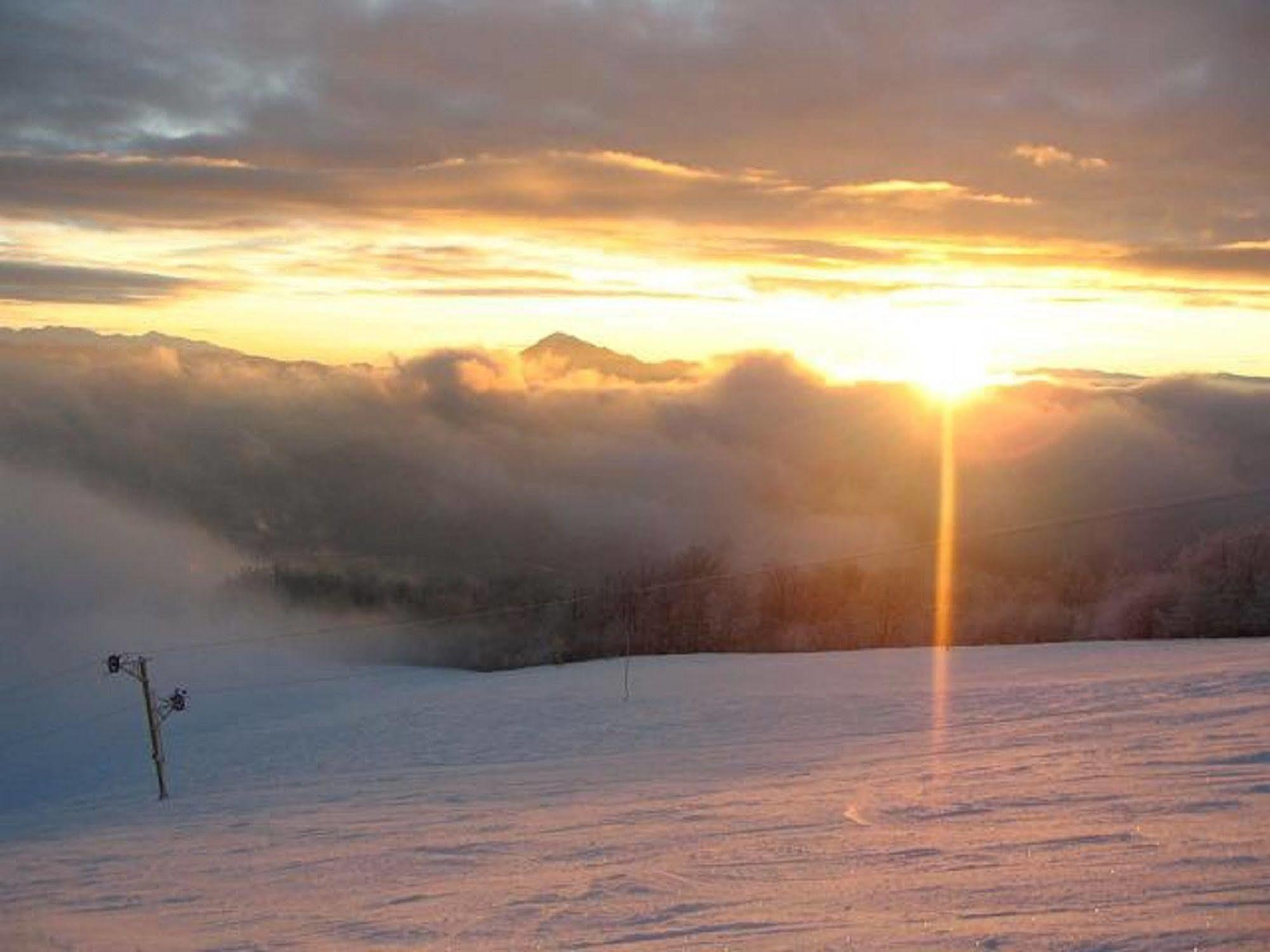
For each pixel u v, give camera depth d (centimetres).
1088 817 1523
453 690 6219
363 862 1898
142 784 4594
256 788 3831
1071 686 4081
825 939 1002
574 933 1159
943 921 1023
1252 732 2320
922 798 1900
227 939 1337
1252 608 6438
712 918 1157
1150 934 898
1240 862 1141
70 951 1367
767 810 1989
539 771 3416
